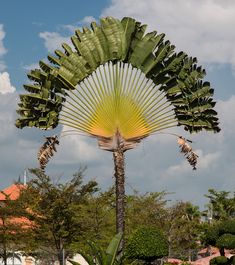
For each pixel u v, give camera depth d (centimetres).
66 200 3497
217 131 1850
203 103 1825
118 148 1672
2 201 3834
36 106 1770
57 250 3553
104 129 1684
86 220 3553
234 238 2527
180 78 1797
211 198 6306
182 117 1817
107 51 1767
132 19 1778
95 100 1686
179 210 4725
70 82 1741
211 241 2588
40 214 3509
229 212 6212
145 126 1695
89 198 3672
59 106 1761
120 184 1656
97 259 1526
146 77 1773
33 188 3566
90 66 1752
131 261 1828
